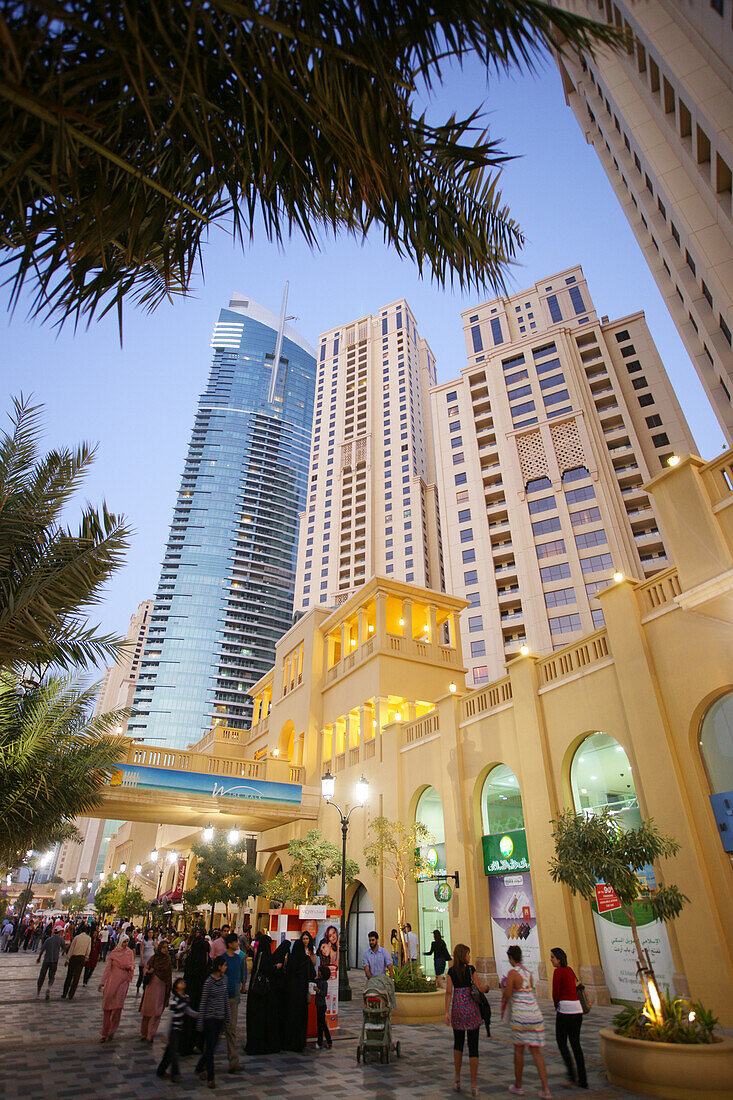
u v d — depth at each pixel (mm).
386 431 110312
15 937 33875
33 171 3271
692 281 24391
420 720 19953
